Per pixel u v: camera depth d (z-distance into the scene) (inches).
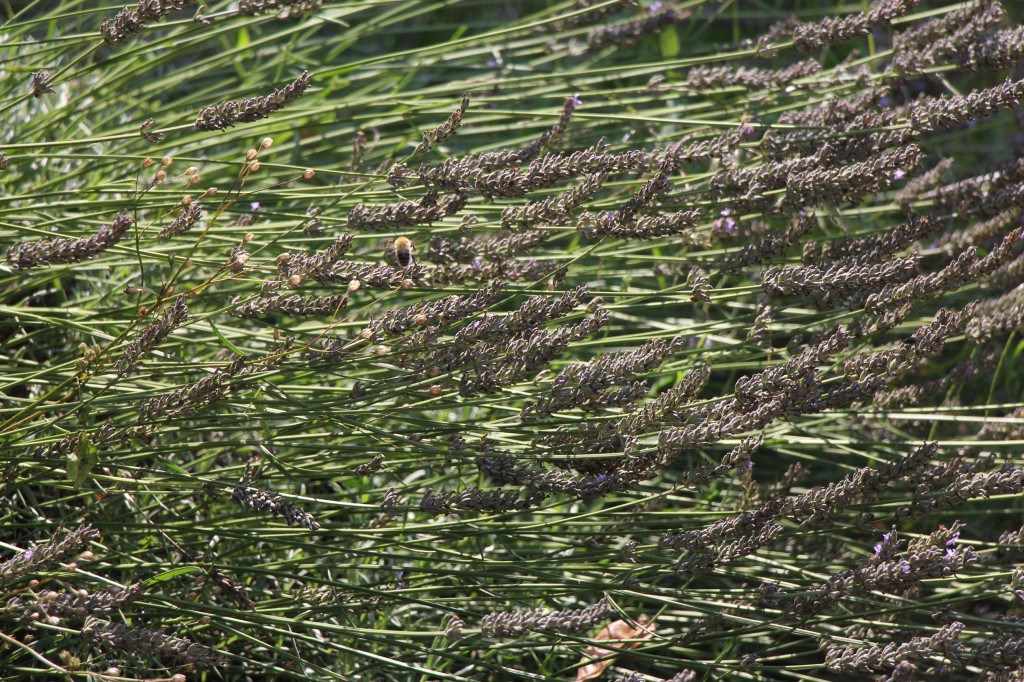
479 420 85.0
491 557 83.7
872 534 85.4
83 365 79.1
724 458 79.8
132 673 81.0
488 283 81.3
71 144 80.9
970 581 80.3
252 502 79.4
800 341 83.0
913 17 86.0
